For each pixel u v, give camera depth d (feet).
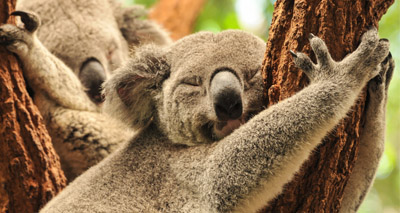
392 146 53.57
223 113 16.85
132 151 19.26
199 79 17.75
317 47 15.60
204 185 17.02
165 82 19.16
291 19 16.87
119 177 18.69
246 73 17.60
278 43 17.01
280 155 15.58
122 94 19.98
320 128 15.35
